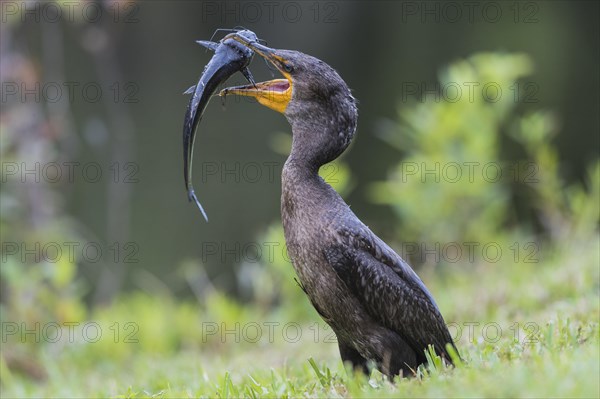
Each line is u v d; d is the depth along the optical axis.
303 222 7.05
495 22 32.84
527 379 5.59
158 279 19.48
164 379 9.57
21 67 14.72
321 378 7.21
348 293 6.95
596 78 27.72
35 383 11.96
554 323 8.10
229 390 7.40
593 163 22.38
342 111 7.30
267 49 7.42
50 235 14.52
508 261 14.02
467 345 8.76
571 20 32.41
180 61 30.86
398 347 7.01
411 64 30.34
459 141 14.16
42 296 13.23
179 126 26.97
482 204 14.16
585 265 11.95
